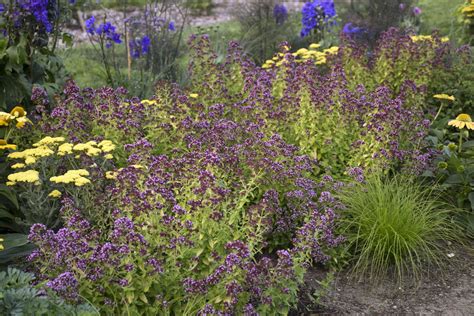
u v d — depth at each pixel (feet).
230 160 14.53
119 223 11.36
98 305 11.12
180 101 18.29
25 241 12.43
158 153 17.12
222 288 11.69
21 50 17.16
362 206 15.62
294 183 15.58
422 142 18.37
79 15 41.29
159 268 11.28
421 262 15.44
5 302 9.25
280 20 33.63
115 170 14.46
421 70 22.47
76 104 17.17
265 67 23.88
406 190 16.38
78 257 10.94
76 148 14.55
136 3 41.14
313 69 21.08
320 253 14.56
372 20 32.35
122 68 31.07
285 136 18.19
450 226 16.72
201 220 12.42
